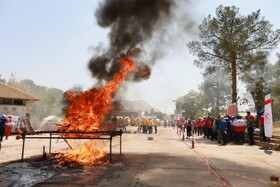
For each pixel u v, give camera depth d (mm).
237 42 25688
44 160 9469
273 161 9766
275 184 4512
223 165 8766
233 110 21641
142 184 6109
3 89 32969
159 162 9148
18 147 14266
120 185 6008
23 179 6562
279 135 16141
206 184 6191
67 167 8125
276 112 34094
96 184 6066
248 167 8492
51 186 5891
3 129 17656
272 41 26547
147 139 20531
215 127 18969
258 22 26219
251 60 26328
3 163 8859
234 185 6145
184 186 5988
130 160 9570
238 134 17656
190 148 14164
